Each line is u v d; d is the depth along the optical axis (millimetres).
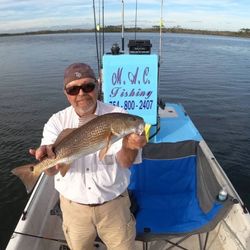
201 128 5152
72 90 1244
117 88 2318
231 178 3654
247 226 1658
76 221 1372
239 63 13297
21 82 9320
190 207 1945
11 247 1568
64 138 1154
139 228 1764
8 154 4484
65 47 21828
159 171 2092
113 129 1097
